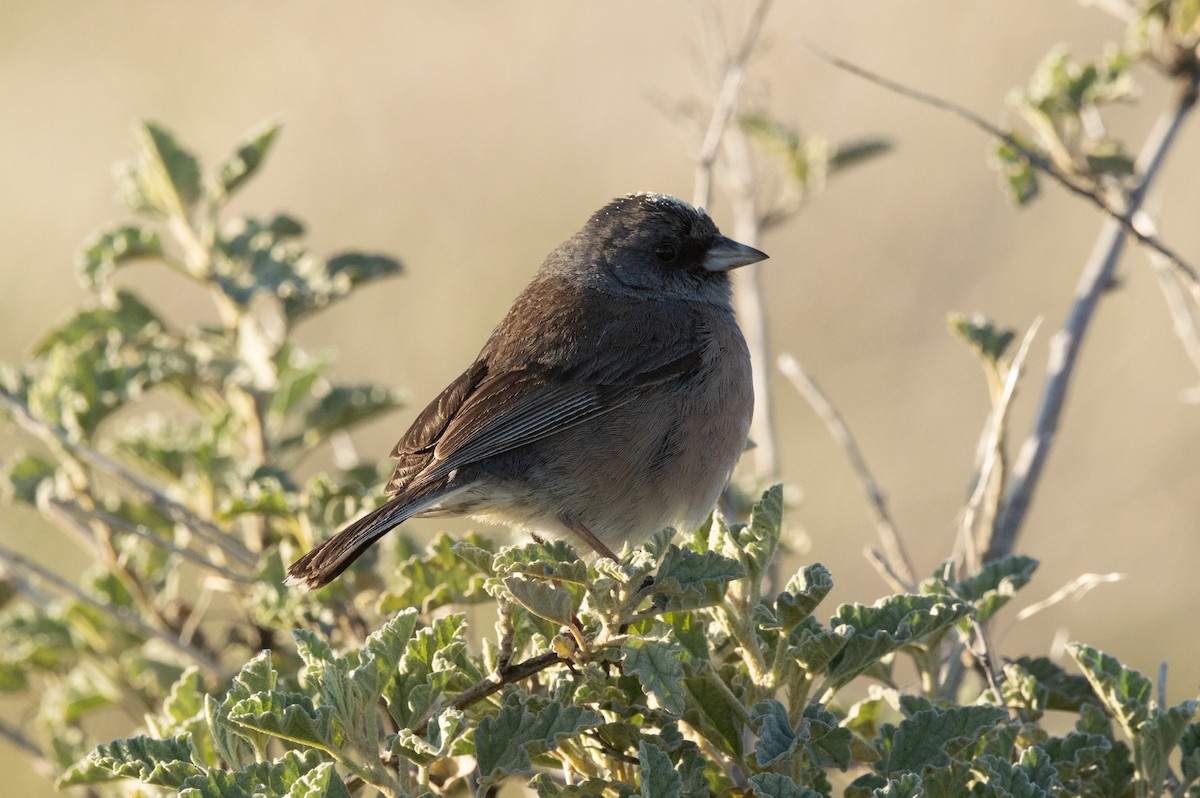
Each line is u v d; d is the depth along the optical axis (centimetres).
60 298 1872
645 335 988
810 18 1972
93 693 1003
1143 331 1794
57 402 1019
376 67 2041
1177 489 1692
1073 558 1659
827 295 1889
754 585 648
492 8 2059
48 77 2086
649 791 541
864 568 1711
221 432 1033
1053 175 940
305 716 566
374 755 584
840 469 1778
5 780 1340
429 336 1834
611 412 966
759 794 548
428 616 777
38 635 1006
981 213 1883
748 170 1256
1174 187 1855
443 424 952
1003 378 940
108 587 1011
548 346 980
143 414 1830
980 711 614
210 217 1089
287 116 2011
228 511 890
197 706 714
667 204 1090
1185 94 1093
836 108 1939
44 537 1587
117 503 1020
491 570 641
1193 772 654
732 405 1005
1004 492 890
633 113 1973
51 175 1980
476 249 1898
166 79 2072
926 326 1858
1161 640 1579
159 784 582
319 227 1923
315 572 788
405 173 1962
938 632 738
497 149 1967
